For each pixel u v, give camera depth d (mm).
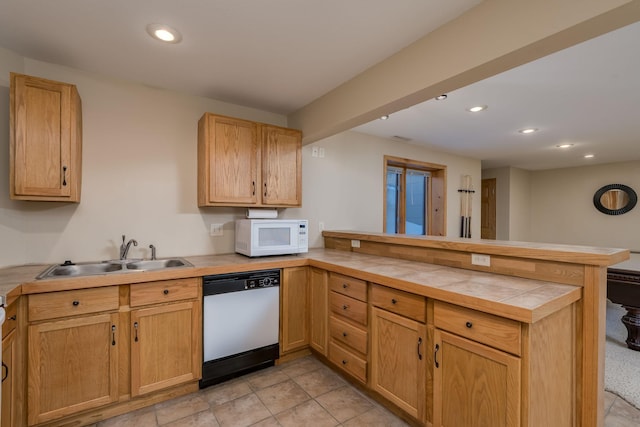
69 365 1765
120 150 2436
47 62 2170
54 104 1973
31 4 1581
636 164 5473
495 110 2955
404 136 3963
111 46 1975
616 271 2893
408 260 2525
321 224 3537
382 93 2121
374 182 3998
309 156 3449
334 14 1644
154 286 2006
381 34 1815
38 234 2166
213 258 2609
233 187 2635
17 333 1621
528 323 1271
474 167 5332
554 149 4598
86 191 2311
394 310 1894
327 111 2676
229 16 1674
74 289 1766
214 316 2225
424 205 4992
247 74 2344
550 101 2727
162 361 2033
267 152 2812
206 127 2523
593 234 5934
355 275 2143
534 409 1311
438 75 1737
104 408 1897
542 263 1743
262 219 2836
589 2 1171
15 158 1877
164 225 2619
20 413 1632
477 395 1450
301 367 2537
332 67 2227
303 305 2660
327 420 1895
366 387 2162
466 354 1499
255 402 2068
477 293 1495
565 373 1517
